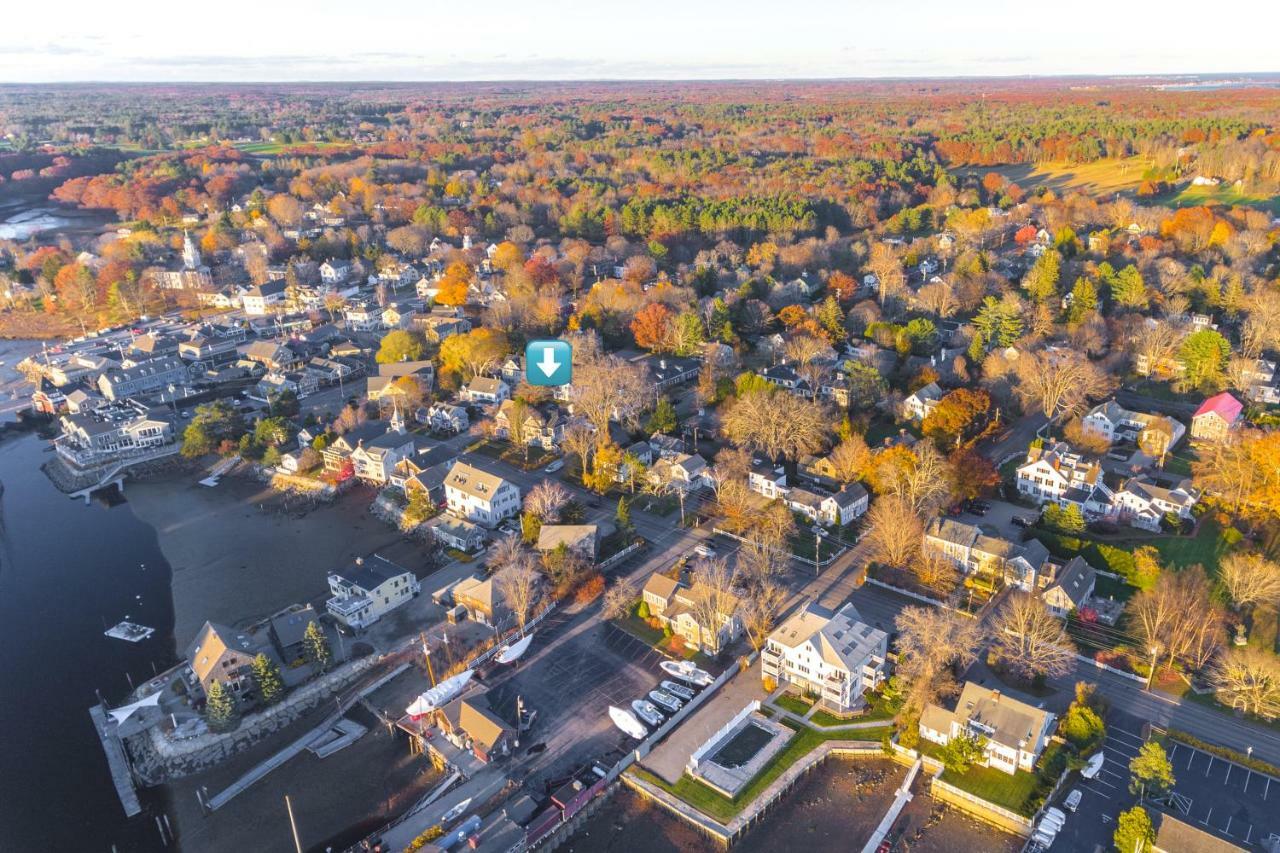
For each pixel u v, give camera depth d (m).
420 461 189.88
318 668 134.50
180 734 122.75
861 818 108.06
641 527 172.75
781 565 150.88
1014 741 110.31
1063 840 101.75
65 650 144.12
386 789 114.50
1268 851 98.00
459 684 128.50
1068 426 196.38
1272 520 158.50
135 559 171.50
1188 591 131.88
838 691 124.12
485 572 158.12
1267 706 118.94
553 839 106.19
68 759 121.38
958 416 190.00
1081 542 152.75
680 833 107.00
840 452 181.38
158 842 108.00
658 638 140.50
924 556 153.88
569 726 122.75
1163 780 103.88
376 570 152.12
